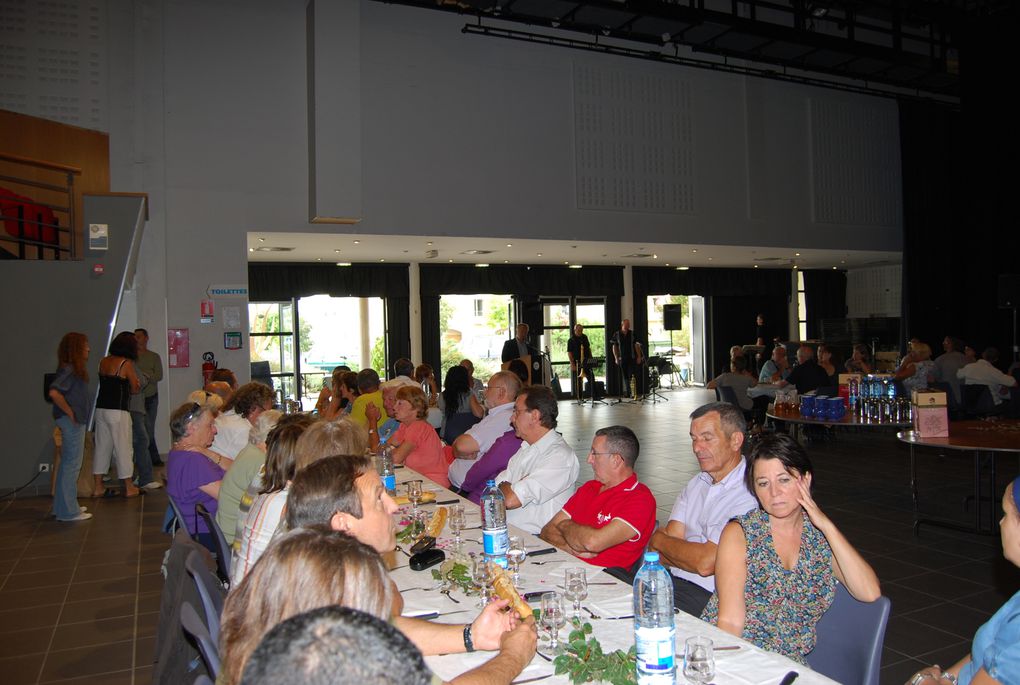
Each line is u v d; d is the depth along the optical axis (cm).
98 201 724
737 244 1227
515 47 1055
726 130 1217
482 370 1478
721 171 1213
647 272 1623
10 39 833
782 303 1791
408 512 340
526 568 258
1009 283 1163
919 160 1391
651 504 309
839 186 1326
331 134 923
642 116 1145
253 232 931
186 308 894
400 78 985
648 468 817
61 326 714
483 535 281
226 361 909
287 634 73
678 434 1062
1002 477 725
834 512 600
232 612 121
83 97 857
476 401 671
